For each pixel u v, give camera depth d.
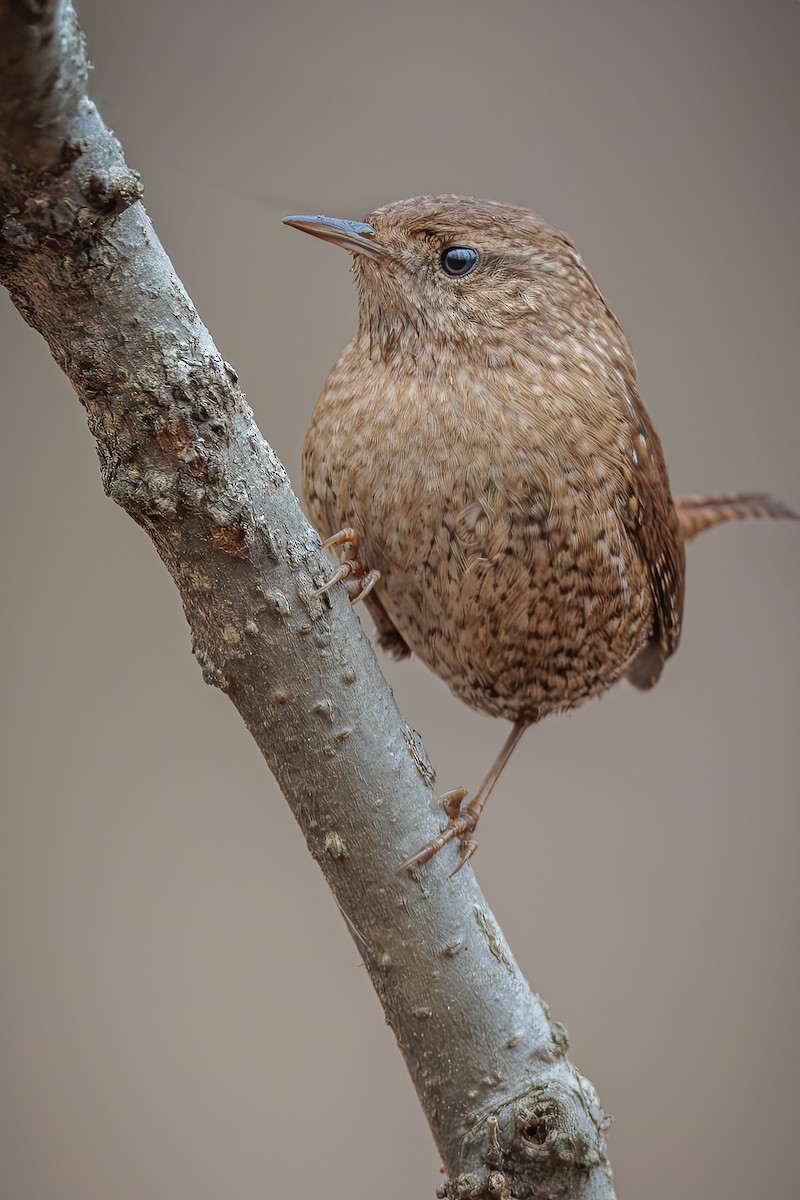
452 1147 2.15
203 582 2.15
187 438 2.14
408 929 2.15
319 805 2.15
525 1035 2.15
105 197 2.14
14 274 2.14
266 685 2.15
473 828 2.18
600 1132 2.15
